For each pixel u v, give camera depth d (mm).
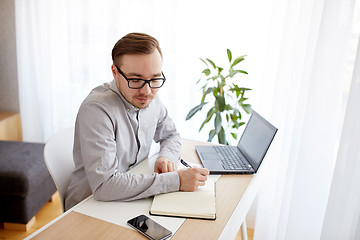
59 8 2426
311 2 1671
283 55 1820
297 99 1756
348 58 1530
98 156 1045
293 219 1700
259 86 2152
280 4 1869
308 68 1642
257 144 1358
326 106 1574
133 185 1037
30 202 1893
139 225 900
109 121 1114
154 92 1115
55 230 876
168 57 2307
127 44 1031
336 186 1429
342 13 1480
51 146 1310
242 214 1084
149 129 1362
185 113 2379
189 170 1118
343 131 1382
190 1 2172
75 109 2627
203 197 1056
